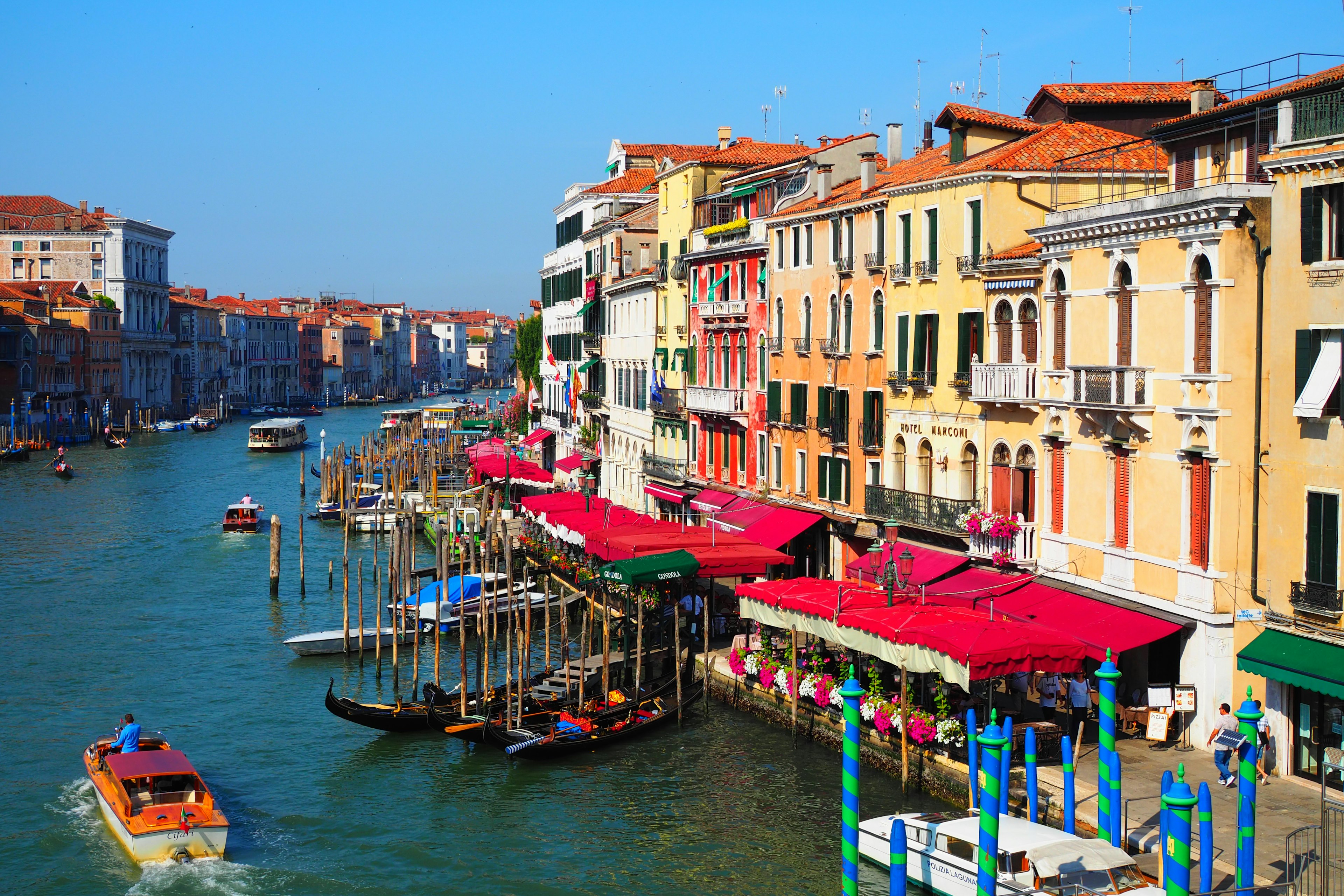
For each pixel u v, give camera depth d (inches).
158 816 981.8
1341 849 779.4
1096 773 946.1
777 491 1695.4
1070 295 1114.7
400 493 2935.5
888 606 1112.8
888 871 901.2
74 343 5039.4
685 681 1407.5
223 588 2022.6
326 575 2149.4
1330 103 872.9
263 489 3380.9
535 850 1007.0
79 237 5546.3
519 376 4987.7
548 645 1471.5
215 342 6732.3
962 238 1269.7
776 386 1681.8
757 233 1749.5
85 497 3117.6
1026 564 1176.8
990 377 1213.7
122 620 1785.2
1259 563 947.3
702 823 1039.6
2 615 1804.9
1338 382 870.4
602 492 2596.0
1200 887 729.6
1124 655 1073.5
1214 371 955.3
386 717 1267.2
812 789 1091.9
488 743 1230.9
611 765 1175.0
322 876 965.8
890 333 1408.7
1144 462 1034.7
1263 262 933.8
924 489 1366.9
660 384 2129.7
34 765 1186.0
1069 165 1241.4
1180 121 1059.9
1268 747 919.7
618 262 2429.9
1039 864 765.3
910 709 1054.4
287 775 1176.8
